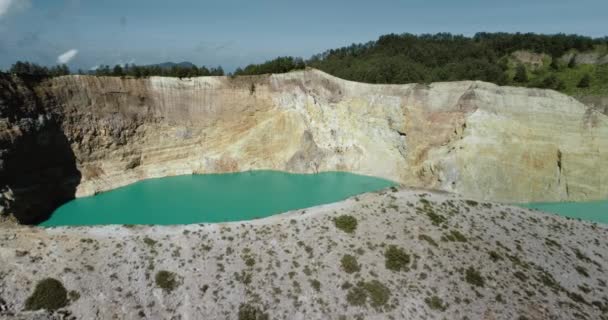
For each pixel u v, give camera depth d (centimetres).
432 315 2884
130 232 3356
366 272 3153
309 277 3103
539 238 3778
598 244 3897
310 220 3625
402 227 3578
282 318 2841
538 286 3194
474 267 3272
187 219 4559
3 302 2628
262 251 3281
